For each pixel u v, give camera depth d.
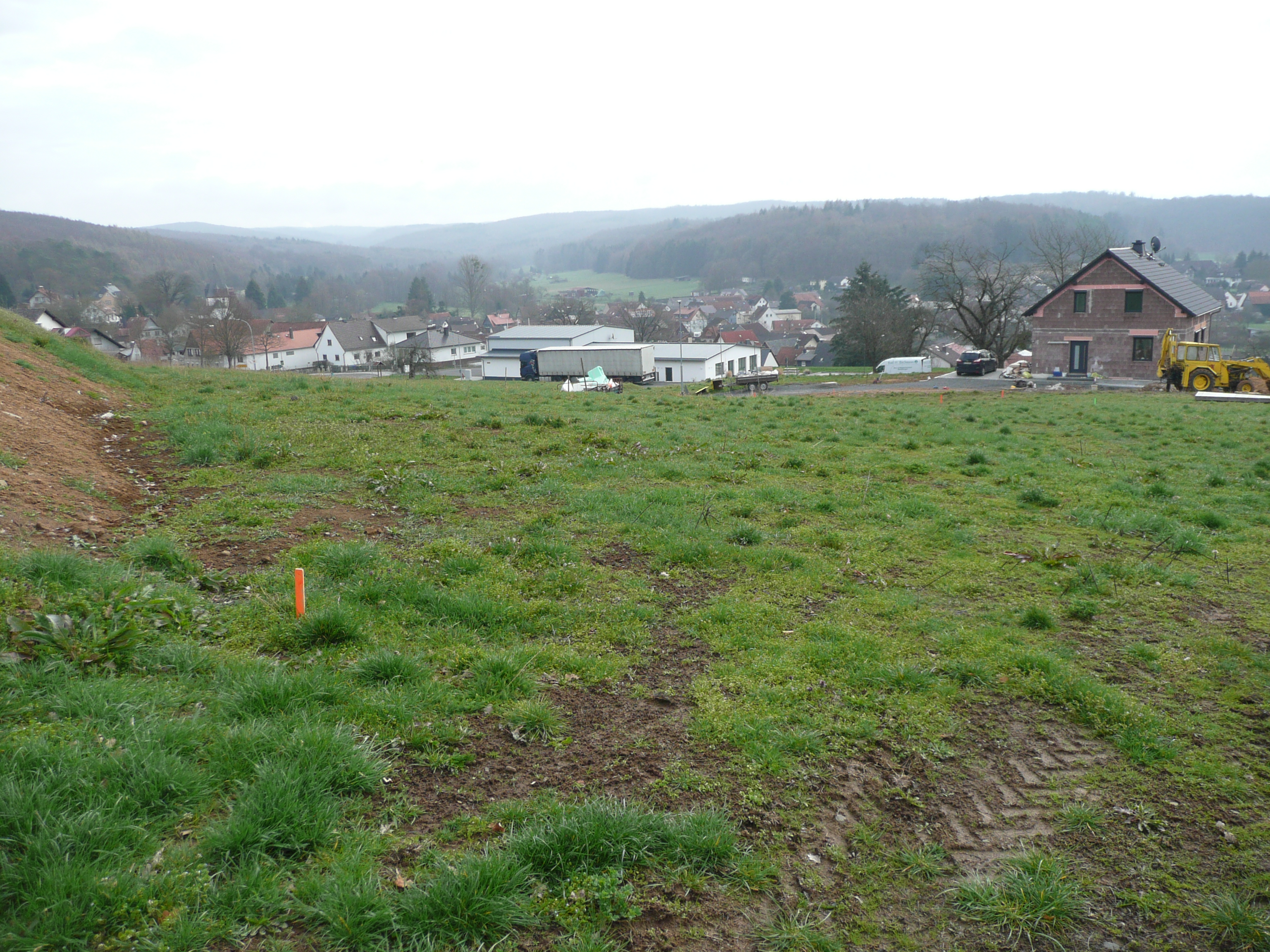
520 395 24.72
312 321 130.25
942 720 5.82
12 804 3.75
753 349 76.50
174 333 110.62
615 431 16.62
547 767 4.96
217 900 3.57
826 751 5.34
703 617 7.32
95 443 12.05
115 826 3.79
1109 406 28.88
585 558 8.64
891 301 90.69
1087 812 4.84
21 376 14.02
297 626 6.26
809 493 12.13
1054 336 50.34
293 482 10.62
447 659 6.11
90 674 5.07
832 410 24.03
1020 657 6.71
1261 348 104.56
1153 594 8.47
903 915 4.06
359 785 4.51
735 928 3.88
